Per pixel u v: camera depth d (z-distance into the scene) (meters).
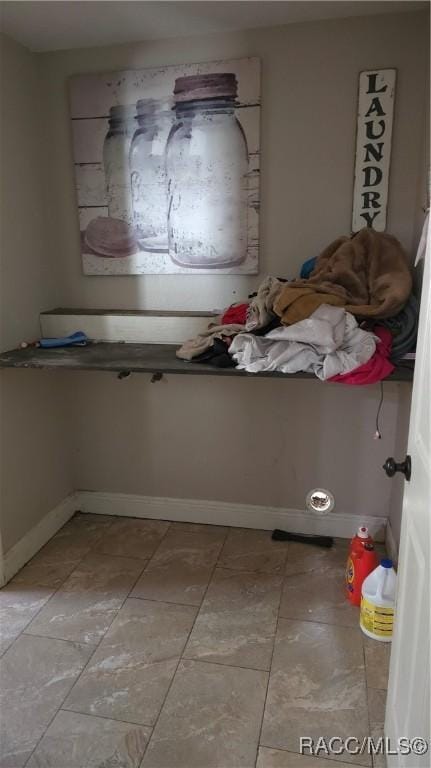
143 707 1.57
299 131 2.07
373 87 1.96
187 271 2.28
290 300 1.78
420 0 1.81
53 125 2.27
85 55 2.17
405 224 2.06
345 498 2.40
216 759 1.42
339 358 1.71
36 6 1.80
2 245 2.09
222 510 2.54
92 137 2.22
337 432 2.33
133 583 2.14
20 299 2.22
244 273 2.23
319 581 2.13
